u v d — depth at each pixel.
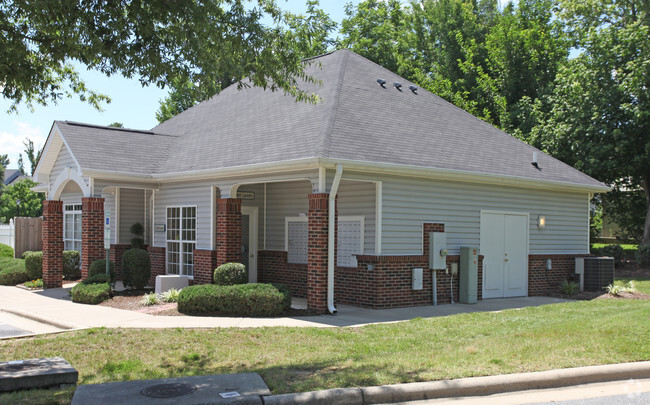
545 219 17.48
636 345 8.73
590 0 27.84
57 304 14.55
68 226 22.28
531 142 26.92
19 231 26.25
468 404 6.63
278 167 13.25
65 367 7.24
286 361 8.30
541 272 17.22
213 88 11.35
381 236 13.69
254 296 12.48
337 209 14.05
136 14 10.04
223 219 15.45
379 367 7.64
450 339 9.72
